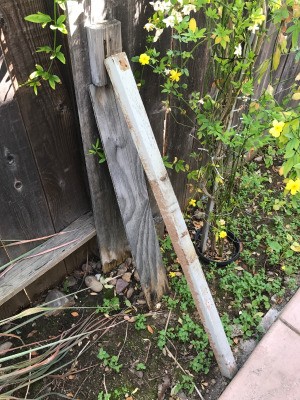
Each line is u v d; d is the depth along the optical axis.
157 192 1.21
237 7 1.12
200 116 1.36
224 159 1.61
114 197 1.55
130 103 1.12
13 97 1.11
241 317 1.62
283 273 1.82
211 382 1.45
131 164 1.42
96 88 1.19
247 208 2.14
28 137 1.22
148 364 1.50
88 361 1.51
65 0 0.97
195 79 1.54
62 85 1.22
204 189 1.58
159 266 1.65
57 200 1.47
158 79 1.40
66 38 1.11
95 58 1.11
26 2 1.00
